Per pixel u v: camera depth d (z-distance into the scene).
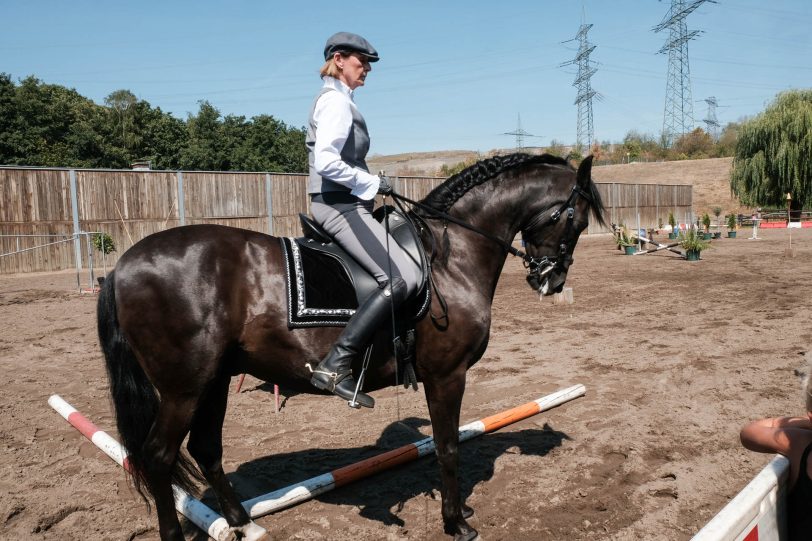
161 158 41.09
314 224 2.95
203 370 2.66
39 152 35.91
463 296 3.03
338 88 2.84
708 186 48.19
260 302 2.74
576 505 3.38
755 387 5.45
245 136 45.38
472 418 5.00
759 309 9.25
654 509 3.32
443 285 3.01
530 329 8.49
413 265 2.89
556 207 3.28
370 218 2.84
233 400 5.59
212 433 3.03
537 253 3.36
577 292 11.70
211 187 20.31
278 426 4.84
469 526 3.05
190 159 40.47
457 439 3.06
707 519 3.21
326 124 2.69
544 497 3.48
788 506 1.81
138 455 2.72
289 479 3.86
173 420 2.68
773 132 29.88
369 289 2.81
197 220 20.06
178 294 2.62
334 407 5.33
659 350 6.95
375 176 2.82
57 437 4.61
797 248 19.36
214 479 3.03
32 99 36.53
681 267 15.20
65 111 39.00
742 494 1.57
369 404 2.71
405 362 2.95
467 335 3.00
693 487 3.56
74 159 36.66
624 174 54.56
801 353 6.55
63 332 8.72
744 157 31.80
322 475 3.53
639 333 7.93
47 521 3.26
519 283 13.59
